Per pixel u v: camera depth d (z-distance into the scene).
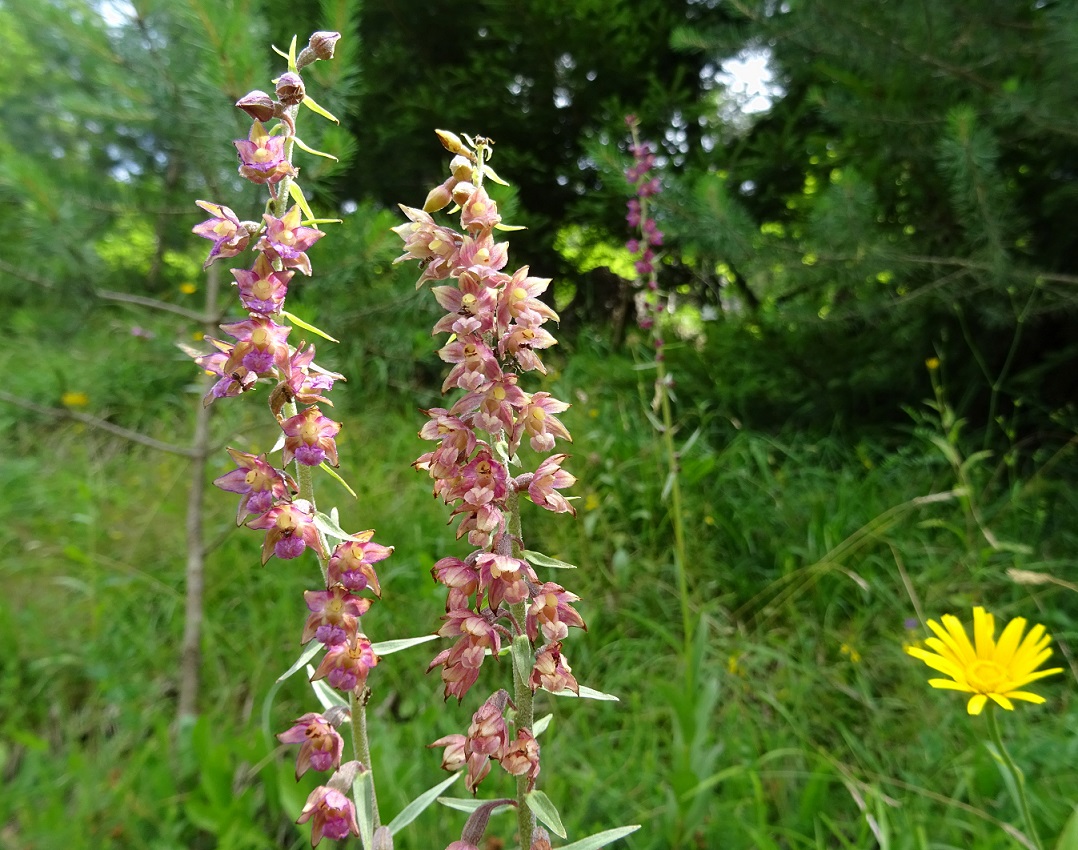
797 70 5.58
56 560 4.25
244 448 4.86
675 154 7.29
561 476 1.25
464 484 1.24
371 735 2.87
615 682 3.27
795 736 2.96
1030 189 4.72
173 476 5.02
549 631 1.23
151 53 3.01
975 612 1.91
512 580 1.21
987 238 4.30
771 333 5.88
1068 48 3.85
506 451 1.27
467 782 1.27
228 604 3.80
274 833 2.68
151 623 3.70
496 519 1.22
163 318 5.93
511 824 2.51
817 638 3.53
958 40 4.41
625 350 7.00
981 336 5.13
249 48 2.80
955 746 2.88
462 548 4.02
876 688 3.25
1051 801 2.42
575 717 3.04
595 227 7.45
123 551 4.30
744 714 3.07
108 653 3.54
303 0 6.61
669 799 2.37
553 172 7.55
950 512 4.35
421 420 5.72
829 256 4.58
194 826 2.68
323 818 1.34
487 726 1.23
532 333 1.23
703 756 2.51
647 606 3.79
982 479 4.58
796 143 6.38
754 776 2.40
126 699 3.22
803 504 4.42
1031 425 5.18
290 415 1.39
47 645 3.52
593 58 6.78
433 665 1.28
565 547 4.01
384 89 6.86
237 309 3.44
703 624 2.70
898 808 2.51
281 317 1.40
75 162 6.09
